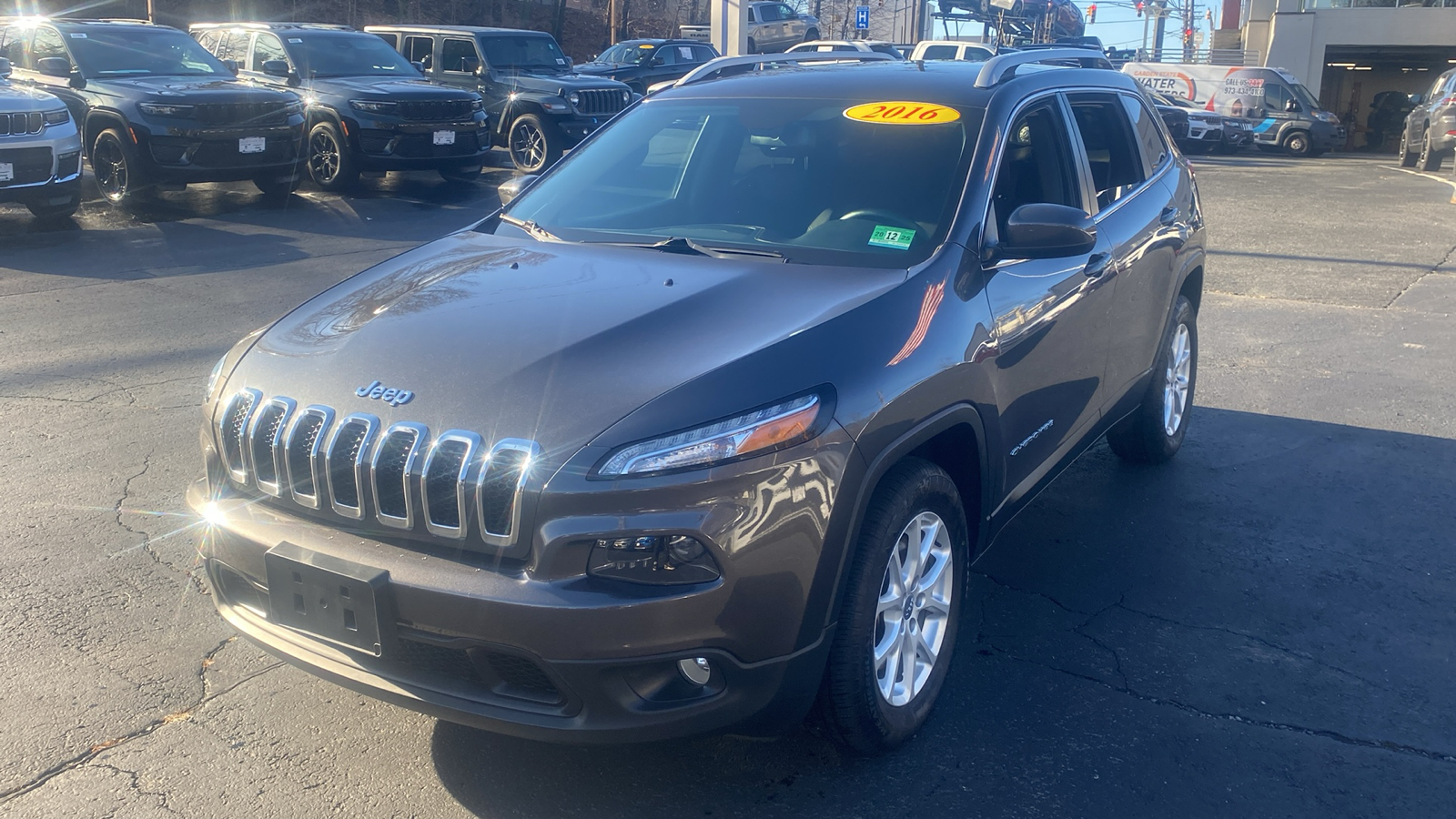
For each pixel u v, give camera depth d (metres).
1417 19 34.19
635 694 2.50
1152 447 5.11
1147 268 4.52
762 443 2.51
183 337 7.24
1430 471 5.18
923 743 3.08
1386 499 4.85
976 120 3.72
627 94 16.89
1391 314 8.45
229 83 12.52
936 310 3.08
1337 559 4.26
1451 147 20.53
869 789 2.88
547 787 2.87
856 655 2.75
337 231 11.27
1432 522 4.60
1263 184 18.41
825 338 2.78
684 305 2.95
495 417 2.55
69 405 5.87
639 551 2.43
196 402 5.95
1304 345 7.54
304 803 2.79
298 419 2.72
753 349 2.71
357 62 14.48
